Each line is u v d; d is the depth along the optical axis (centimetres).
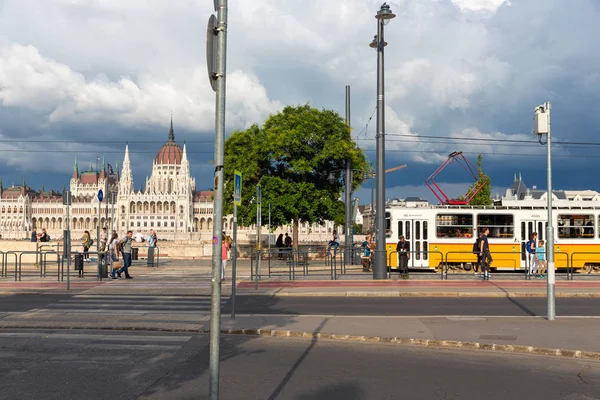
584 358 1105
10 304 1900
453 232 3300
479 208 3316
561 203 3338
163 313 1653
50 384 909
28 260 3828
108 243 3120
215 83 609
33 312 1678
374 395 854
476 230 3300
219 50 607
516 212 3316
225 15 612
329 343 1248
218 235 601
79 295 2170
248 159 4716
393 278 2764
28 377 952
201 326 1420
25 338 1291
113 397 838
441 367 1030
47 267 3541
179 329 1388
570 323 1445
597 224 3316
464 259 3266
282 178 4612
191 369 1009
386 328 1364
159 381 927
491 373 987
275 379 943
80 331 1390
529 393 868
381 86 2647
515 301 2019
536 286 2447
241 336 1327
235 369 1009
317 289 2322
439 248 3288
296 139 4388
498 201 3425
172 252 4578
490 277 2875
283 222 4559
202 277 2859
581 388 897
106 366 1030
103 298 2073
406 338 1241
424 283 2578
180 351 1157
